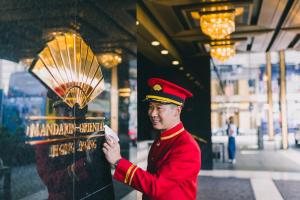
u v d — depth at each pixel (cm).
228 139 1104
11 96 110
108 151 180
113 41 212
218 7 573
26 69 119
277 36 800
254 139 1564
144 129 1180
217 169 966
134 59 255
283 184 742
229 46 812
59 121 141
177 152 177
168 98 186
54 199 134
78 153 157
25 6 120
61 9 146
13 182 110
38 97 125
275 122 1514
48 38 134
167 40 786
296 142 1489
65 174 144
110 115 203
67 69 149
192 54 984
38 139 125
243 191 674
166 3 557
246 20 670
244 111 1498
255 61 1332
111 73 207
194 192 181
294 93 1472
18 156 112
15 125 112
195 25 693
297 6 576
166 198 174
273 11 606
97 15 187
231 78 1391
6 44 109
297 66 1422
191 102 991
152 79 191
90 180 170
